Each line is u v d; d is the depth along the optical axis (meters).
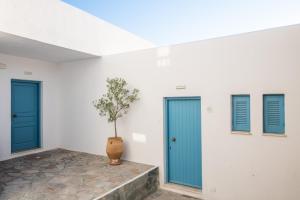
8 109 6.85
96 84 7.29
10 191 4.50
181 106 5.81
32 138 7.73
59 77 8.30
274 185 4.52
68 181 5.03
